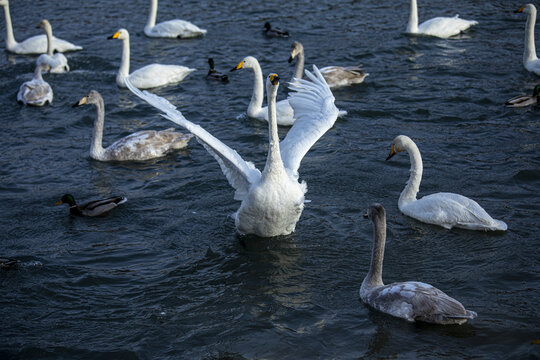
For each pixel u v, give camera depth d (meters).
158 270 11.37
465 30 27.36
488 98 19.91
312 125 12.97
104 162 16.39
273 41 26.53
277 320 9.84
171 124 19.00
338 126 18.30
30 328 9.73
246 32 27.81
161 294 10.63
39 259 11.70
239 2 32.44
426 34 26.58
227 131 18.30
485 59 23.77
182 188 14.66
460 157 15.95
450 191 14.19
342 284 10.81
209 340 9.42
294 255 11.76
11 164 16.11
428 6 31.19
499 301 10.12
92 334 9.60
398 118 18.73
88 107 20.36
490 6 30.91
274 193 11.45
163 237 12.54
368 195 14.22
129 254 11.92
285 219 11.84
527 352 8.85
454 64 23.27
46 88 20.62
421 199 13.12
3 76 23.41
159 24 27.75
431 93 20.55
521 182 14.52
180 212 13.54
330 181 14.87
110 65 24.48
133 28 28.94
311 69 22.94
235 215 12.34
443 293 9.63
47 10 31.55
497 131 17.48
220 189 14.60
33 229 12.88
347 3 31.88
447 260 11.47
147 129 18.67
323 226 12.83
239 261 11.59
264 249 11.97
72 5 32.38
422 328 9.45
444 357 8.83
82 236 12.60
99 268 11.43
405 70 22.81
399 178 15.04
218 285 10.88
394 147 13.47
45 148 17.22
